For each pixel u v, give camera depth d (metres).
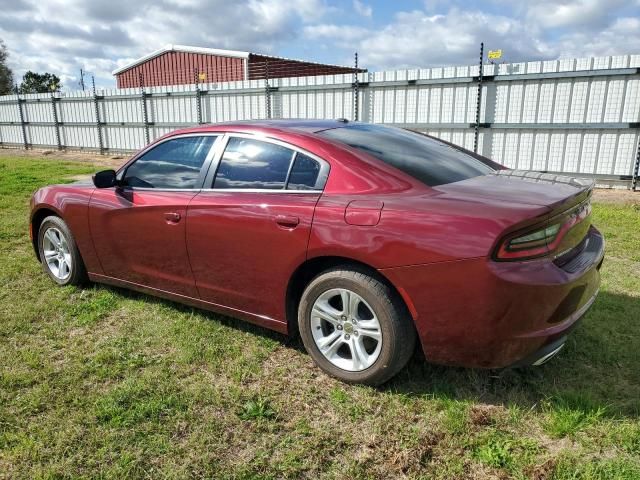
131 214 3.67
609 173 9.81
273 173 3.11
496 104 10.71
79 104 20.58
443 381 2.82
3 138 24.58
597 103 9.59
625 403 2.60
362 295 2.67
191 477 2.15
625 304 3.92
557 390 2.72
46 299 4.12
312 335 2.94
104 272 4.07
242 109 15.68
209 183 3.36
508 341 2.38
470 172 3.15
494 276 2.30
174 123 17.72
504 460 2.21
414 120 11.97
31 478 2.15
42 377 2.93
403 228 2.51
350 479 2.12
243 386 2.84
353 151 2.94
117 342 3.37
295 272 2.92
